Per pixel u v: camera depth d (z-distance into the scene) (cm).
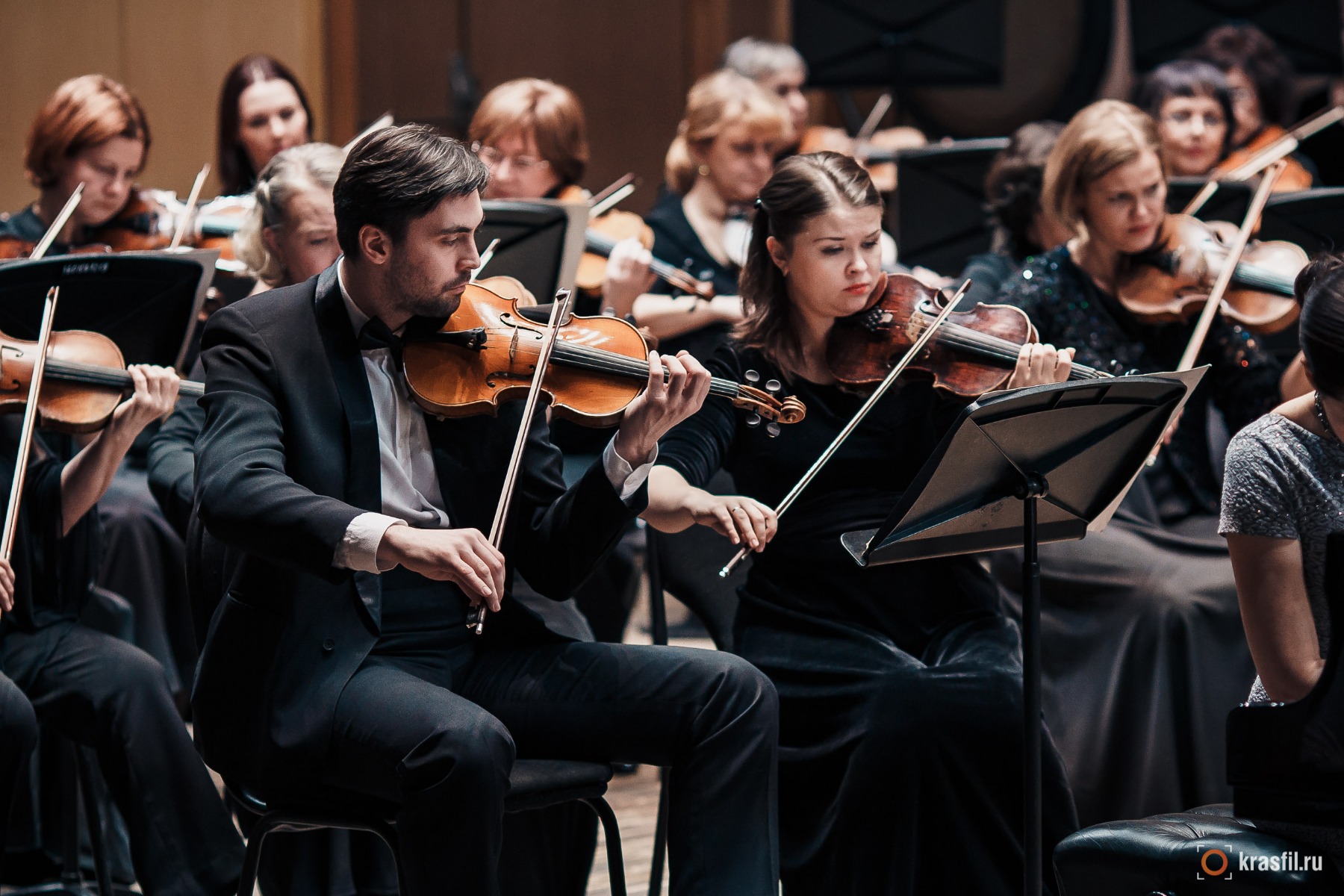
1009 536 261
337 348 254
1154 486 389
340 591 251
